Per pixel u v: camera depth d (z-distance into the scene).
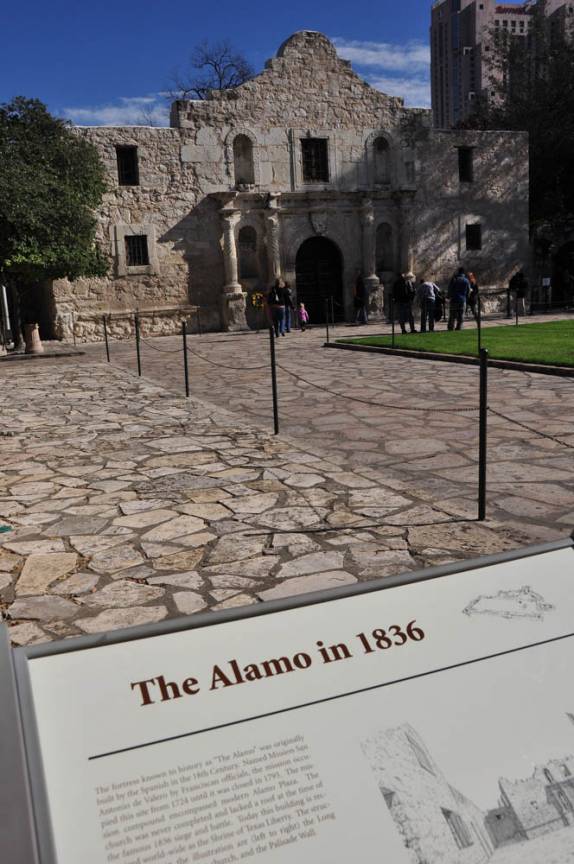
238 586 3.69
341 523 4.60
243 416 9.09
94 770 1.06
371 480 5.65
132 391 11.56
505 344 14.95
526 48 33.78
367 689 1.21
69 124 24.00
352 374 12.62
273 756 1.11
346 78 27.77
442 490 5.39
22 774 0.97
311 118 27.39
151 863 0.97
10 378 13.92
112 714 1.13
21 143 19.88
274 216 26.86
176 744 1.10
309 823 1.03
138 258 26.09
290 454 6.68
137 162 25.61
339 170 27.92
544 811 1.10
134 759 1.08
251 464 6.31
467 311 29.09
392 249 29.17
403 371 12.66
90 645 1.23
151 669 1.21
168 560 4.10
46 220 19.03
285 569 3.89
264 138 26.89
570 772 1.15
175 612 3.44
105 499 5.38
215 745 1.11
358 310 26.80
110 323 25.73
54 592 3.72
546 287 32.06
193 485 5.68
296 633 1.30
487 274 30.67
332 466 6.15
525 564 1.50
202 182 26.38
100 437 7.77
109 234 25.45
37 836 0.94
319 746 1.13
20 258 18.28
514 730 1.18
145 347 21.17
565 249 33.75
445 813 1.07
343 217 28.16
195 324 26.86
